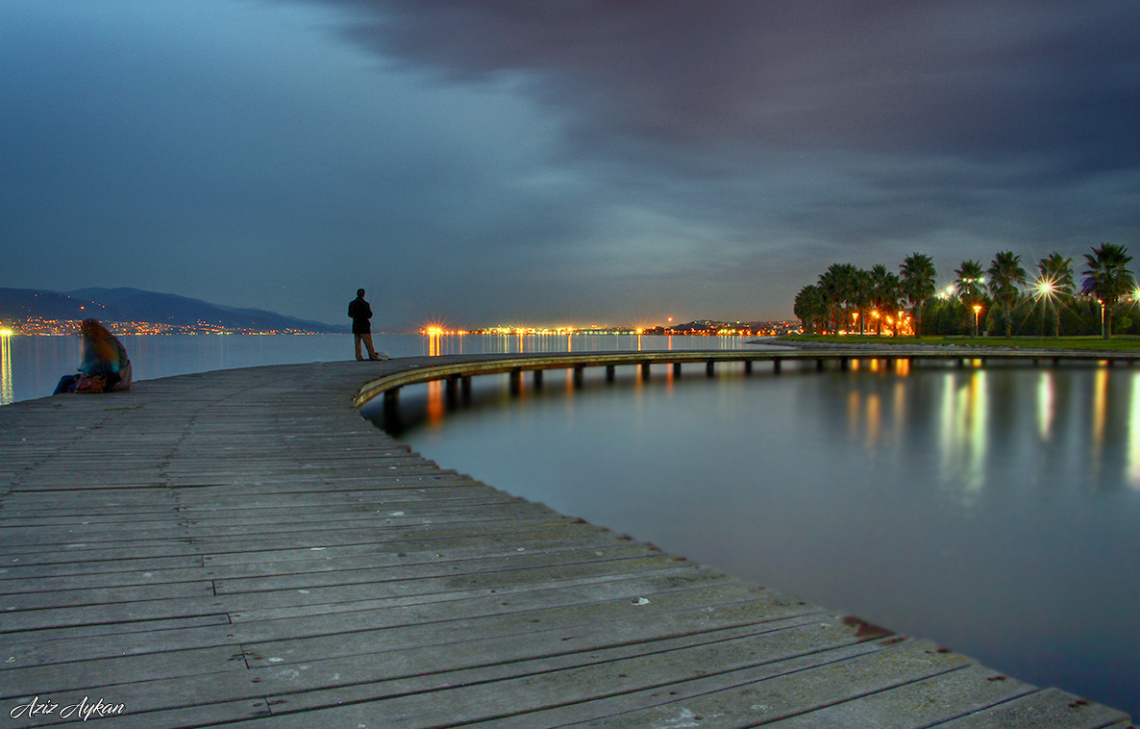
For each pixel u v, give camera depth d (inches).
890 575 569.6
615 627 109.8
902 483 818.8
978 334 4180.6
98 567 135.9
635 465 882.1
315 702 84.8
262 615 113.3
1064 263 3577.8
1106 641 461.4
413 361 921.5
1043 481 824.3
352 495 201.3
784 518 703.7
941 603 513.7
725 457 930.7
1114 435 1056.2
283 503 190.9
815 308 5364.2
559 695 87.3
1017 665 436.1
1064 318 3686.0
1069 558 601.3
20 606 114.7
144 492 200.5
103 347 488.4
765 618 114.1
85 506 183.8
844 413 1246.9
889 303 4269.2
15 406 402.6
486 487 213.8
